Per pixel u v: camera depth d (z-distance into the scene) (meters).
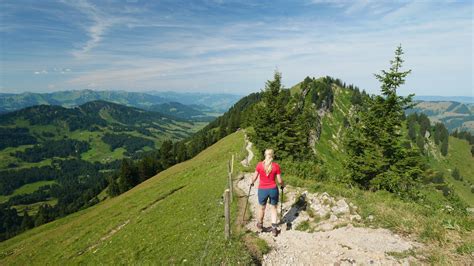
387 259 8.65
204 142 127.62
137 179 113.06
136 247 15.86
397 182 21.61
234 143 60.00
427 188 22.41
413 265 8.15
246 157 41.94
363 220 11.41
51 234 34.81
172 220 18.72
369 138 24.39
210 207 18.23
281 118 38.06
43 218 128.12
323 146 114.31
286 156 36.69
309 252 9.87
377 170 23.12
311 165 23.80
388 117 24.06
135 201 37.41
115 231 23.73
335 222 11.67
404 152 22.92
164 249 13.58
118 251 16.55
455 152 189.12
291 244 10.60
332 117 145.12
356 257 9.02
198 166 50.28
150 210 25.95
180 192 29.23
